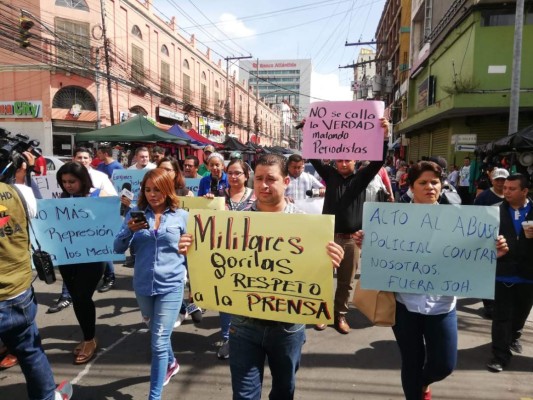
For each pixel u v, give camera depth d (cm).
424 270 238
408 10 3030
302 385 308
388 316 242
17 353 233
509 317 330
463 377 319
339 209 397
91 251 333
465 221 234
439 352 236
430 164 249
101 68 2266
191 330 409
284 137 8931
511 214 335
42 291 523
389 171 1777
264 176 221
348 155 359
